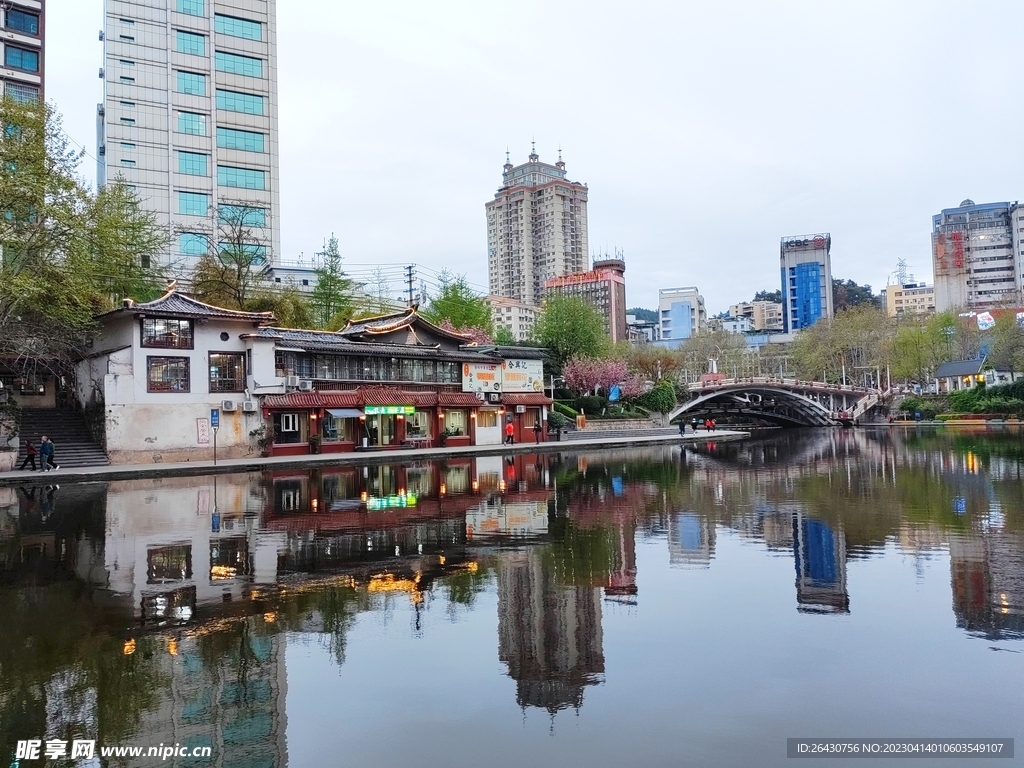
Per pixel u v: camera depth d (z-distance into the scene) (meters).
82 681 8.12
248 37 78.50
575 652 8.95
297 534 16.97
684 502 22.78
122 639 9.49
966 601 11.07
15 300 32.53
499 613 10.62
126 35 72.25
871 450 49.25
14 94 61.62
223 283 56.12
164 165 73.06
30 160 32.06
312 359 46.38
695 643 9.30
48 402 43.41
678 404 86.81
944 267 170.50
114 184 53.22
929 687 7.85
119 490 27.09
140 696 7.72
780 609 10.75
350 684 8.02
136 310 38.06
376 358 49.72
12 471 32.69
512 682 8.07
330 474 34.16
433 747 6.60
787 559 14.18
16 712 7.37
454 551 14.99
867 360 119.81
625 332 195.25
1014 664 8.47
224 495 25.31
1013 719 7.09
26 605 11.01
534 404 59.91
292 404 43.62
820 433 83.88
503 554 14.69
